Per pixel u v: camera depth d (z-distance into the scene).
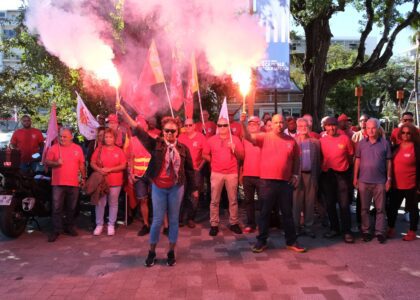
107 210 8.48
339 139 7.13
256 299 4.68
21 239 7.31
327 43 17.48
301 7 15.12
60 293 4.91
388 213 7.32
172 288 5.01
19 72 11.00
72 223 7.52
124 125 8.12
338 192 7.11
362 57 18.83
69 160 7.32
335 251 6.43
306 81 18.16
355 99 44.03
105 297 4.79
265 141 6.39
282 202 6.39
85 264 5.91
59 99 11.66
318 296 4.75
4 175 7.21
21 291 4.98
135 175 7.39
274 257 6.13
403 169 7.01
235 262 5.91
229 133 7.30
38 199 7.73
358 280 5.21
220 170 7.33
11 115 11.95
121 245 6.85
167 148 5.64
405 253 6.32
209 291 4.91
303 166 7.30
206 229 7.82
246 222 8.43
